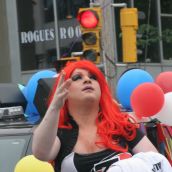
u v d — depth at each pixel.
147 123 7.29
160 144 7.34
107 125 5.92
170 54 26.92
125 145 5.92
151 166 5.48
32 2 26.00
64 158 5.88
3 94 9.10
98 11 14.48
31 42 26.02
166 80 8.25
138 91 7.11
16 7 25.94
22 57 26.00
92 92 5.92
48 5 25.81
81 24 14.42
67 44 25.47
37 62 25.94
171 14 27.16
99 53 14.62
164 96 7.30
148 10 24.33
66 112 6.01
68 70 5.98
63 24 25.61
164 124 7.38
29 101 8.55
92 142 5.88
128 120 6.04
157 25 26.58
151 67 26.00
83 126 5.96
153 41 23.50
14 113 8.27
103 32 15.15
